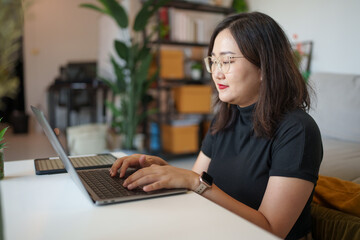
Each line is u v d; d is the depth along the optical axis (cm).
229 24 89
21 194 76
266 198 77
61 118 599
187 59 394
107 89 489
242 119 97
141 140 366
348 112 224
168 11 360
